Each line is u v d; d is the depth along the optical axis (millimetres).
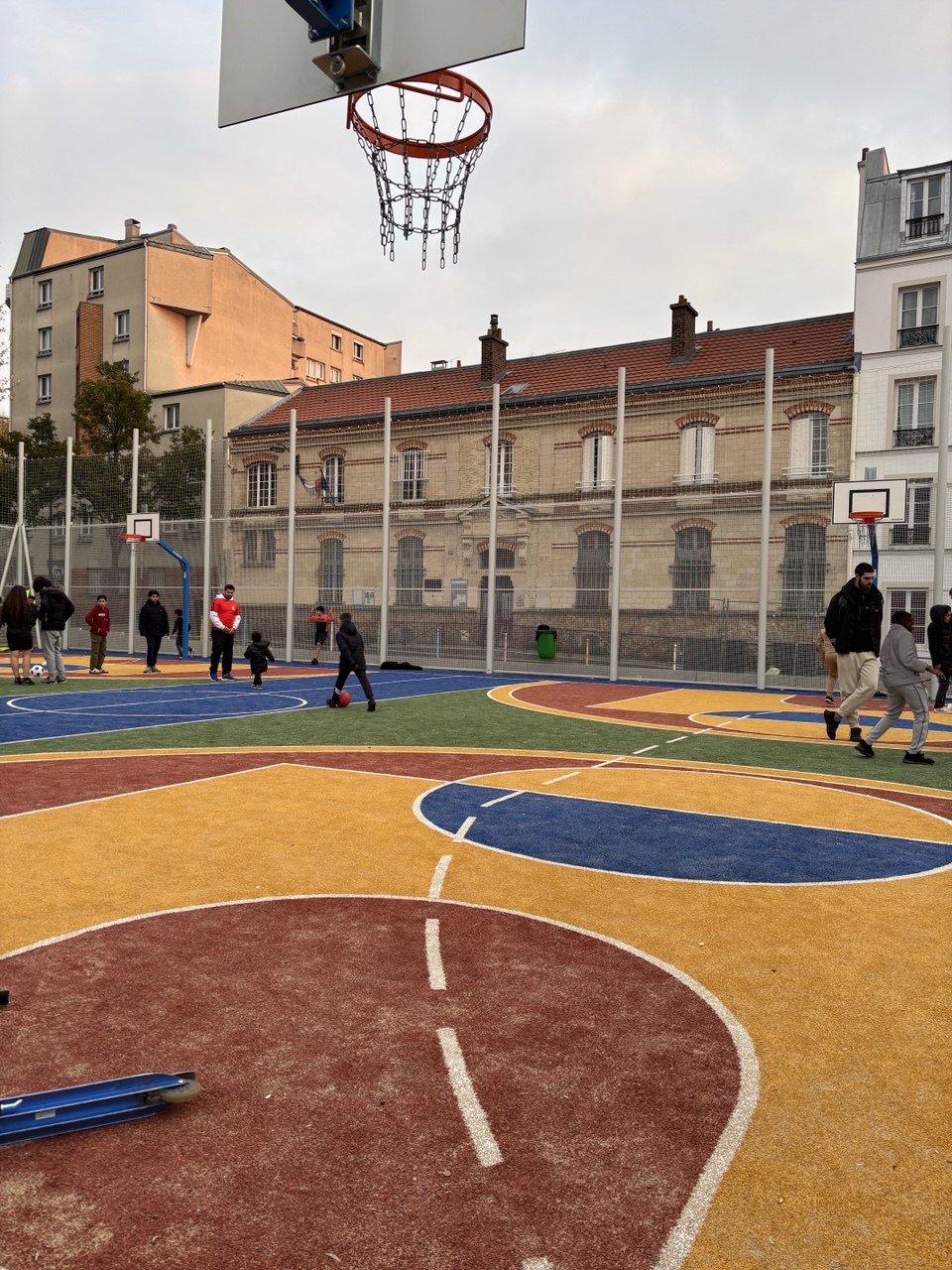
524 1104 3195
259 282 52750
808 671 22172
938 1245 2514
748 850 6711
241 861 6199
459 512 30359
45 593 20031
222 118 7953
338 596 29156
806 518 27328
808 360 31812
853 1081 3404
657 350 36656
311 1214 2592
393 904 5352
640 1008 3994
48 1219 2555
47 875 5801
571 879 5895
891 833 7340
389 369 69062
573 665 24531
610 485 33562
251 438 41125
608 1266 2406
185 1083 3111
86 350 48562
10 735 11867
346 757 10672
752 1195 2717
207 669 25156
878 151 31547
